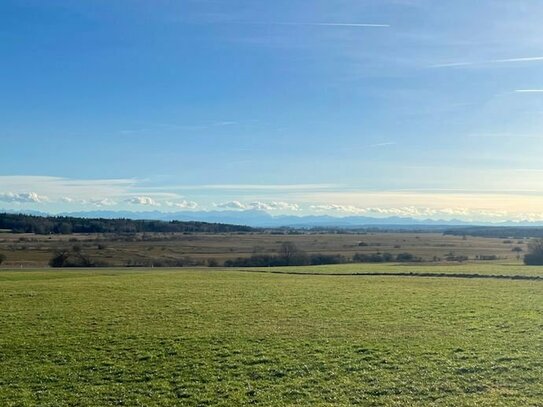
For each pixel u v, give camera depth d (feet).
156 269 359.46
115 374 87.92
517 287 213.46
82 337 114.62
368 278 265.54
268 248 567.59
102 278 266.77
